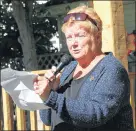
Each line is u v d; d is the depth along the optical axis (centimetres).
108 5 450
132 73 582
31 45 1050
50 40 1291
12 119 624
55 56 1227
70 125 268
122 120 265
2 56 1202
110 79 255
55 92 254
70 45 277
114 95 252
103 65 266
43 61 1234
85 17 272
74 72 284
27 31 1045
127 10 1341
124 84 260
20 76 256
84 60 276
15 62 1193
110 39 451
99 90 255
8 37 1194
